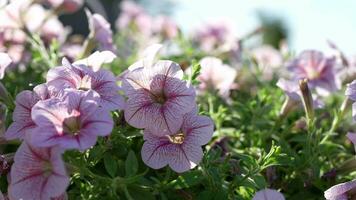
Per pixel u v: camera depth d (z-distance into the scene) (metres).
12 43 0.66
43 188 0.36
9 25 0.62
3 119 0.43
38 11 0.69
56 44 0.62
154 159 0.40
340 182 0.45
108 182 0.39
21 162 0.37
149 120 0.40
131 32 0.95
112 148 0.42
